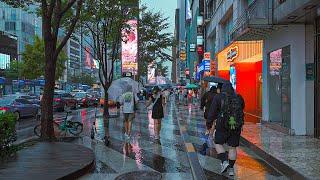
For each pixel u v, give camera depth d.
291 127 15.81
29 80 77.75
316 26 14.71
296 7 13.08
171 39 48.84
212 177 9.34
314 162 10.25
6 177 8.70
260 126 19.17
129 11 30.09
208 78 10.87
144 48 48.34
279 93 17.88
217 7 41.31
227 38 36.81
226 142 9.50
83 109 42.16
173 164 11.02
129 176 9.53
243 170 10.07
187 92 53.34
